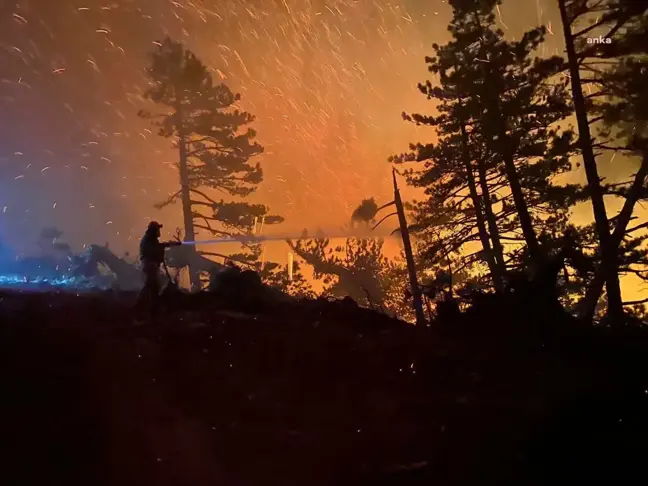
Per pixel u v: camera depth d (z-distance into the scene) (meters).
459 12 23.58
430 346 11.47
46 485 5.18
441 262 26.56
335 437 6.71
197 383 8.30
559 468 6.35
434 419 7.53
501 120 21.84
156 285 12.85
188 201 31.31
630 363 11.01
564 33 18.23
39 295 16.19
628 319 17.53
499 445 6.79
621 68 19.17
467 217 25.92
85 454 5.83
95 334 10.63
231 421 7.00
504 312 12.50
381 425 7.20
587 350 11.60
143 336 10.80
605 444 7.02
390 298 29.97
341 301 16.61
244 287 15.93
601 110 18.95
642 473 6.36
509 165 22.05
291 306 15.70
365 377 9.30
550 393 8.84
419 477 5.86
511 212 24.84
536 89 21.70
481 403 8.25
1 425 6.27
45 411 6.80
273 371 9.34
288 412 7.49
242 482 5.53
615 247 18.73
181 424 6.80
